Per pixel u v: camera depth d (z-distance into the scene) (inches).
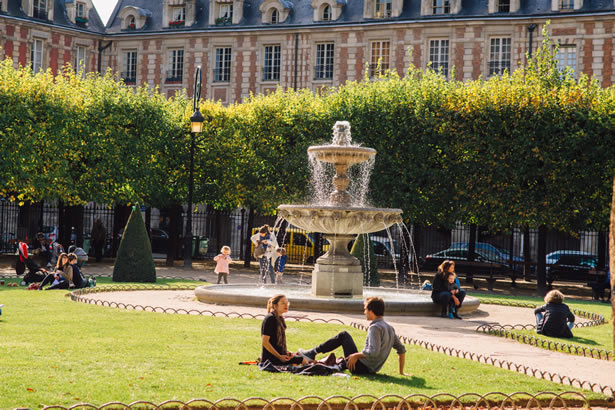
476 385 310.0
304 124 1142.3
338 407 264.5
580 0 1537.9
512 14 1582.2
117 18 1931.6
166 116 1227.2
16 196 1222.3
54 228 1505.9
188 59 1834.4
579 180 962.1
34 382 279.9
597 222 983.0
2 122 1034.1
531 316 614.5
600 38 1521.9
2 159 1026.7
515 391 300.7
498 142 992.9
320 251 1328.7
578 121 966.4
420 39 1646.2
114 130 1142.3
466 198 1010.1
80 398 258.8
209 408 248.1
